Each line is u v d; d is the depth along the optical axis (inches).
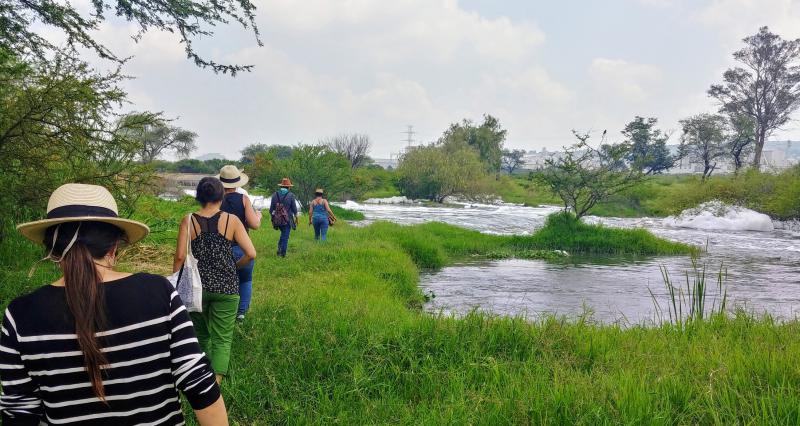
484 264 679.7
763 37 2738.7
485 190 2484.0
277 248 572.4
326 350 213.9
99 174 299.6
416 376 201.3
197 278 182.4
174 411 80.6
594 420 157.6
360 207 1943.9
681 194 1786.4
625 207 2034.9
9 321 74.3
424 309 402.9
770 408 156.1
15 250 367.2
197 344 80.9
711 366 203.3
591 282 545.0
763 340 261.3
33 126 273.1
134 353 75.2
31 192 287.9
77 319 71.8
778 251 858.8
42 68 284.8
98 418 75.2
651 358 223.3
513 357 226.2
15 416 74.6
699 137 2753.4
